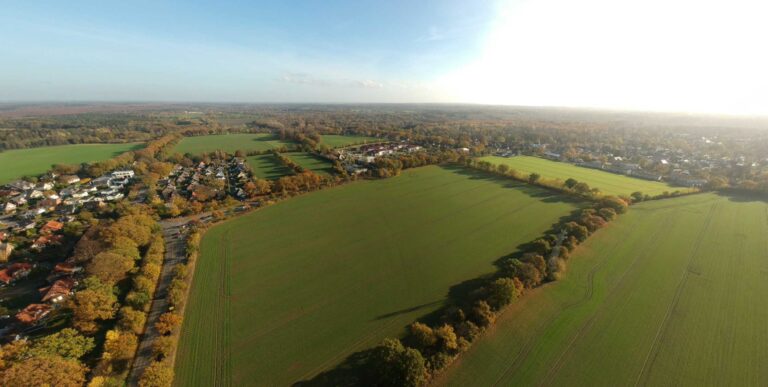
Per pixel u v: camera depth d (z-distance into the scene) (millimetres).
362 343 65125
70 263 88750
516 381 55781
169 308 72750
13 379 47750
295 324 70375
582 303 75688
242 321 71188
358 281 86000
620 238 107125
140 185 167750
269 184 158875
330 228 117688
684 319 70750
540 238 104812
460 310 69562
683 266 91125
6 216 129250
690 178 173375
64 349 57281
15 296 78688
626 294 79125
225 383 56250
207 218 126312
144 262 89062
